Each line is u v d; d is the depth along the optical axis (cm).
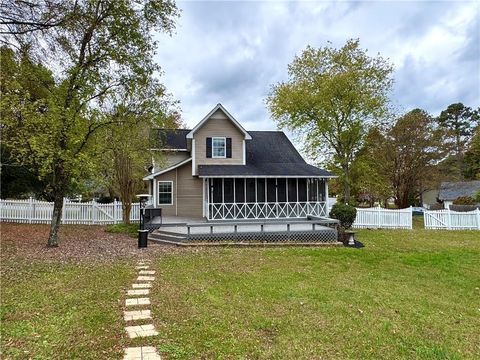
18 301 558
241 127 1836
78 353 380
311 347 413
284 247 1203
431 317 534
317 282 725
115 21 1138
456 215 1830
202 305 557
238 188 1723
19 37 965
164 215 1869
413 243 1339
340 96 2220
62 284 668
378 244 1305
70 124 1053
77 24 1074
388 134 2514
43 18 948
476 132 3497
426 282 751
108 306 544
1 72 998
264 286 681
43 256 966
